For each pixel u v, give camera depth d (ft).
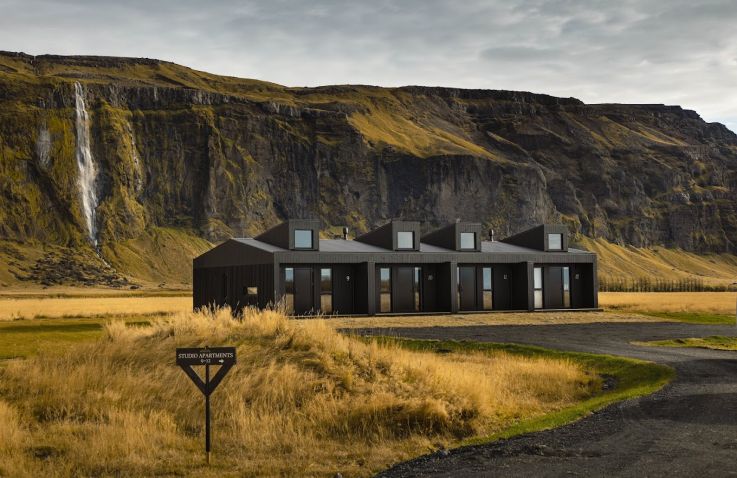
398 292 165.48
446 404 54.54
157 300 306.14
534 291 176.86
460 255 168.14
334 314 158.51
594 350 99.45
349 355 64.69
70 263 637.30
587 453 41.63
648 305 215.92
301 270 155.63
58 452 45.98
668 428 47.44
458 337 117.19
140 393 58.13
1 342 108.78
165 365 64.03
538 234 185.37
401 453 45.57
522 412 58.54
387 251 164.25
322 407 53.72
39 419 53.83
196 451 46.73
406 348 96.68
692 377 71.41
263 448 47.11
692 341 111.04
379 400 53.26
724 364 81.87
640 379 74.28
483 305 173.27
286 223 158.40
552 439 45.98
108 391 57.77
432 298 168.86
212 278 182.70
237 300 167.43
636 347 103.65
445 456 43.83
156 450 46.19
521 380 72.02
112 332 75.72
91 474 42.11
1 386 59.77
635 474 36.58
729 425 48.21
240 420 51.34
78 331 131.85
